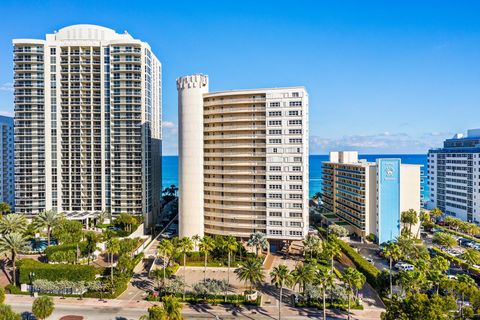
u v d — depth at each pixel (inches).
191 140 4530.0
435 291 2871.6
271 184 4279.0
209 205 4562.0
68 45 5497.1
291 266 3843.5
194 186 4542.3
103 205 5556.1
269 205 4291.3
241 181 4407.0
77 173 5546.3
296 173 4202.8
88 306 2881.4
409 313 2034.9
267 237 4303.6
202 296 2994.6
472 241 4694.9
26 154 5472.4
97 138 5570.9
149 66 5733.3
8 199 7199.8
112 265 3496.6
